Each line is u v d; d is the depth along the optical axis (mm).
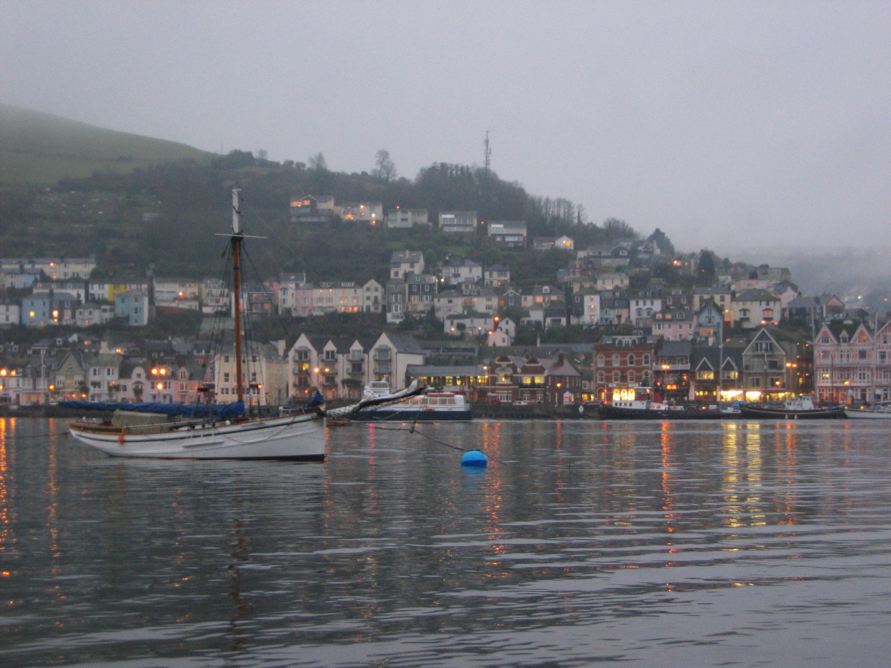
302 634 29719
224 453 93438
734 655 27578
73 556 41344
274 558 40531
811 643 28484
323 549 42469
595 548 42281
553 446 116812
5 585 35969
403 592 34531
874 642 28516
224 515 53438
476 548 42500
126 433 98750
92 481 73438
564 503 57875
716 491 64188
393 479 73500
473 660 27359
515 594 34094
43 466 88438
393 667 26906
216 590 35000
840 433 149875
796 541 43625
